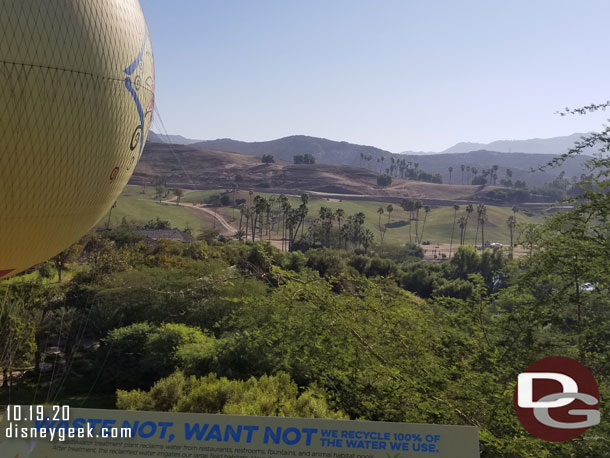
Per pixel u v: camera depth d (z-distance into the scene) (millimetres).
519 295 12789
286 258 58031
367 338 13102
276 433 8320
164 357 30047
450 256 126500
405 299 14141
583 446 10219
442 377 11906
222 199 191375
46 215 10664
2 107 8961
